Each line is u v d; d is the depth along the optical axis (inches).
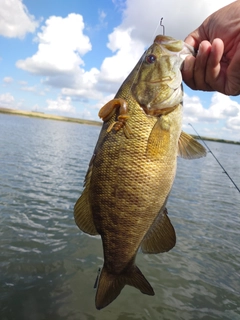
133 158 11.4
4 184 58.6
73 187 63.9
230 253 38.6
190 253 37.3
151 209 11.6
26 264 30.4
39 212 45.0
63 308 24.8
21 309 24.1
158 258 35.0
